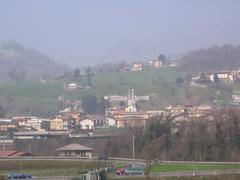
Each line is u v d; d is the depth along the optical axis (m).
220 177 133.12
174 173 145.75
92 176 120.38
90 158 198.88
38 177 145.00
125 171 152.88
